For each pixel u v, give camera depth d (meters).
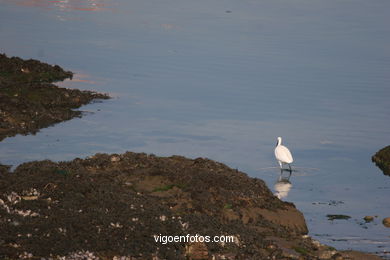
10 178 22.52
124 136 36.03
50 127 36.38
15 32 72.50
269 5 103.81
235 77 54.38
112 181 23.66
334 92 50.19
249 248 19.78
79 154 31.75
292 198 28.27
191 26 81.62
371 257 21.61
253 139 37.38
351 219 25.84
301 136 38.53
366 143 37.69
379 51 69.19
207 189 24.14
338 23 88.19
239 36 75.69
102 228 18.97
